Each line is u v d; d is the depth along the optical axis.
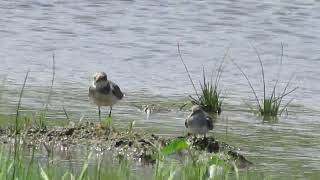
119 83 20.22
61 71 21.12
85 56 22.97
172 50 24.00
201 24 27.47
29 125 14.90
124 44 24.55
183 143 11.23
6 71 20.70
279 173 13.40
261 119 17.50
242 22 27.80
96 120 16.39
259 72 22.03
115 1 30.19
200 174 10.95
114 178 11.60
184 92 19.62
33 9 28.75
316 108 18.73
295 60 23.41
